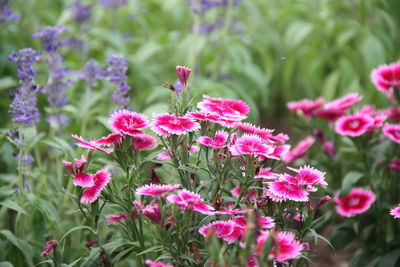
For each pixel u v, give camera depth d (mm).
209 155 3092
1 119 5320
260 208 2785
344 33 6746
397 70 3881
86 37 6172
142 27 7004
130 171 2924
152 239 3076
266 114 7203
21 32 6375
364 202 3594
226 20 6500
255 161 2775
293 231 2816
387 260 3607
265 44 7398
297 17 7688
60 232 3330
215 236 2354
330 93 6398
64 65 5504
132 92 5812
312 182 2695
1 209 3586
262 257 2207
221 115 2789
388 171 3936
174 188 2570
